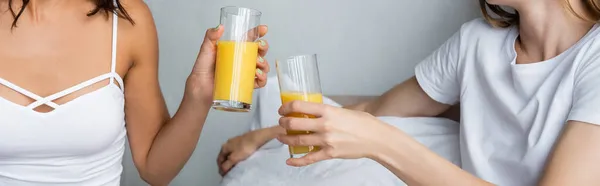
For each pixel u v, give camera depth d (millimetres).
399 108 2037
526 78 1586
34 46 1334
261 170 1884
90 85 1354
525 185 1595
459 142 1920
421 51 2482
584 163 1357
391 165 1305
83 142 1344
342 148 1246
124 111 1510
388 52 2508
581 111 1393
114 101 1373
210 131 2666
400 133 1299
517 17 1688
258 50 1382
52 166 1354
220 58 1322
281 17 2545
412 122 1986
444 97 1937
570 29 1530
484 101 1738
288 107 1257
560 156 1387
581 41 1499
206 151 2682
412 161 1304
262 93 2170
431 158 1313
